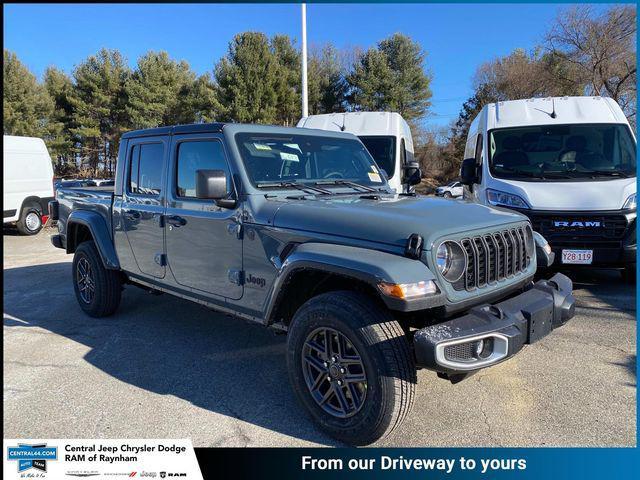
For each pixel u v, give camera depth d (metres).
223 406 3.46
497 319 2.83
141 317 5.50
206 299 3.93
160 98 35.31
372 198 3.71
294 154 4.04
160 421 3.28
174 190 4.16
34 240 12.94
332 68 39.19
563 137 6.83
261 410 3.40
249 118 30.59
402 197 3.89
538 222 5.88
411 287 2.60
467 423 3.20
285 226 3.25
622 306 5.47
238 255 3.57
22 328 5.20
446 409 3.37
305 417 3.30
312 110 35.66
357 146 4.72
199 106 33.97
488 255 3.04
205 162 3.87
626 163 6.43
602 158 6.54
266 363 4.18
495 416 3.27
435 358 2.56
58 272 8.32
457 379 2.86
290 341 3.13
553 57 29.62
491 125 7.26
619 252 5.64
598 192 5.87
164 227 4.25
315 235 3.10
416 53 38.03
